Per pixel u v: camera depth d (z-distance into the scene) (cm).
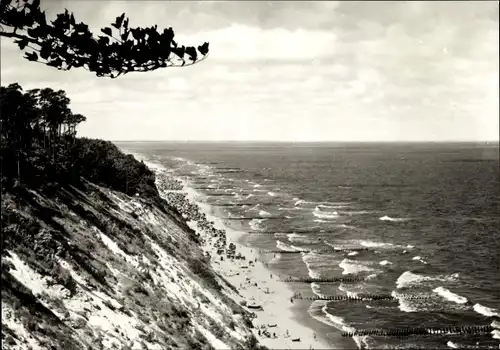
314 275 6112
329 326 4528
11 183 3741
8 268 2480
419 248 7112
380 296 5256
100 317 2733
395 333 4334
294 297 5309
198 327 3506
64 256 3148
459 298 4894
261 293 5412
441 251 6706
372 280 5847
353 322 4619
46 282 2708
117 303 3044
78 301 2739
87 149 7394
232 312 4453
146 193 7506
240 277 5931
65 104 7600
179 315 3484
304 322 4638
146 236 5134
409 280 5638
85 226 4100
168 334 3080
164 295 3700
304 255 7138
